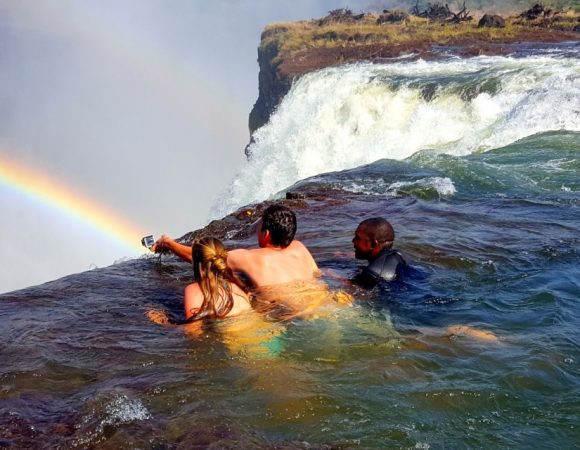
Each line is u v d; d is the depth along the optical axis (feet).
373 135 63.26
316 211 27.86
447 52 106.52
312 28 168.35
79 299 17.63
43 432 11.02
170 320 15.69
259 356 13.28
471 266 19.17
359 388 11.94
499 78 59.52
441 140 56.80
